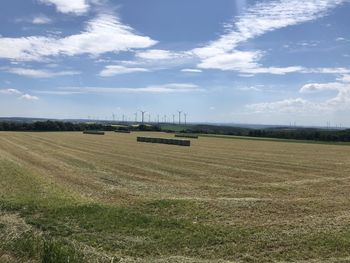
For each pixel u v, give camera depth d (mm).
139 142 70312
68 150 50438
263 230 13922
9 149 50781
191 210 17125
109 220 14422
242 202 18984
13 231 12180
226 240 12578
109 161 37750
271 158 44375
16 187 21891
